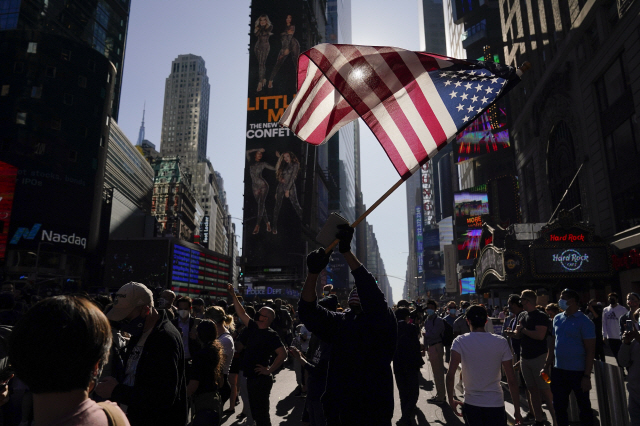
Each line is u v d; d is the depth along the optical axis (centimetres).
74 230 6362
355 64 421
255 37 9231
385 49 432
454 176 10225
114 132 11181
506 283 3391
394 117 415
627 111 2820
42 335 135
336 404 320
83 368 142
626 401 579
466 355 462
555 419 651
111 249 8288
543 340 727
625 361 567
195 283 9144
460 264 7369
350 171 19238
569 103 3622
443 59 439
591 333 604
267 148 8781
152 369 344
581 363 607
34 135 6197
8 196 5906
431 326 999
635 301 971
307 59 443
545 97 4088
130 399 335
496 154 6066
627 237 2691
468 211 7431
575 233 2902
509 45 5569
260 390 615
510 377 456
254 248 8431
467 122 416
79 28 9531
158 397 338
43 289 5241
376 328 324
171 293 836
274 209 8556
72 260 6425
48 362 134
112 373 483
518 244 3008
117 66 11112
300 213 8512
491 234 3844
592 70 3234
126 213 9625
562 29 3781
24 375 137
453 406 467
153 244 8269
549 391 730
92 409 144
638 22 2644
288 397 1049
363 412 314
